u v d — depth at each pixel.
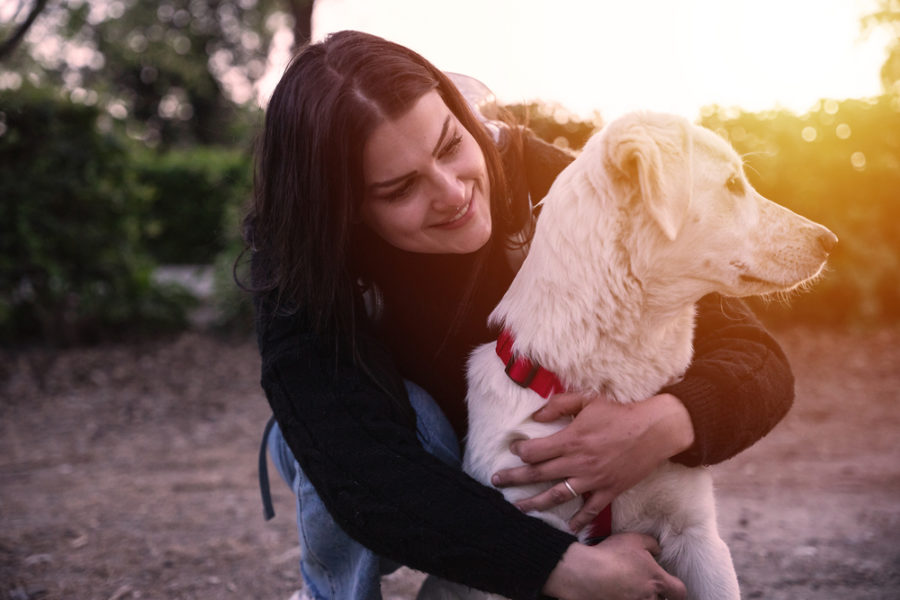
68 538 3.66
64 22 12.34
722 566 1.95
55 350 8.26
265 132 1.94
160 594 3.02
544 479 1.83
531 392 1.92
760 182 7.55
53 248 8.47
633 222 1.87
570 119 3.75
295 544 3.57
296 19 11.97
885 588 2.85
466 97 2.27
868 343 7.10
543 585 1.65
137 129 9.98
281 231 1.90
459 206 1.84
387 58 1.83
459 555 1.66
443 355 2.18
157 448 5.38
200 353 8.15
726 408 1.86
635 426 1.79
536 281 1.95
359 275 2.08
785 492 4.06
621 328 1.88
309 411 1.84
